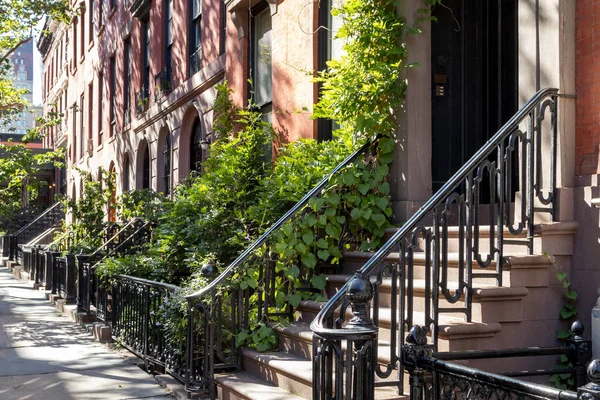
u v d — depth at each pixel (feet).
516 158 21.22
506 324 16.22
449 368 11.64
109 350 28.94
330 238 22.84
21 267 74.74
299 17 30.09
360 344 12.98
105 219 70.69
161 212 40.73
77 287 38.83
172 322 21.52
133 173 65.26
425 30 22.86
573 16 17.66
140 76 62.49
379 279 15.33
